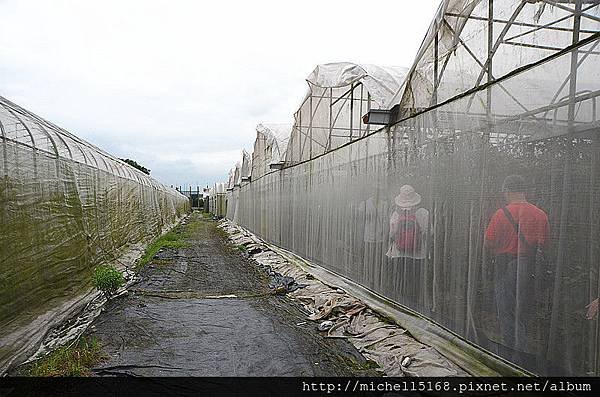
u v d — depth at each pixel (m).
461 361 4.60
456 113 5.11
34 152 6.57
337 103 9.57
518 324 4.10
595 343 3.35
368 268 7.57
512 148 4.22
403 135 6.41
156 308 7.42
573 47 3.56
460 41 5.17
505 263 4.25
